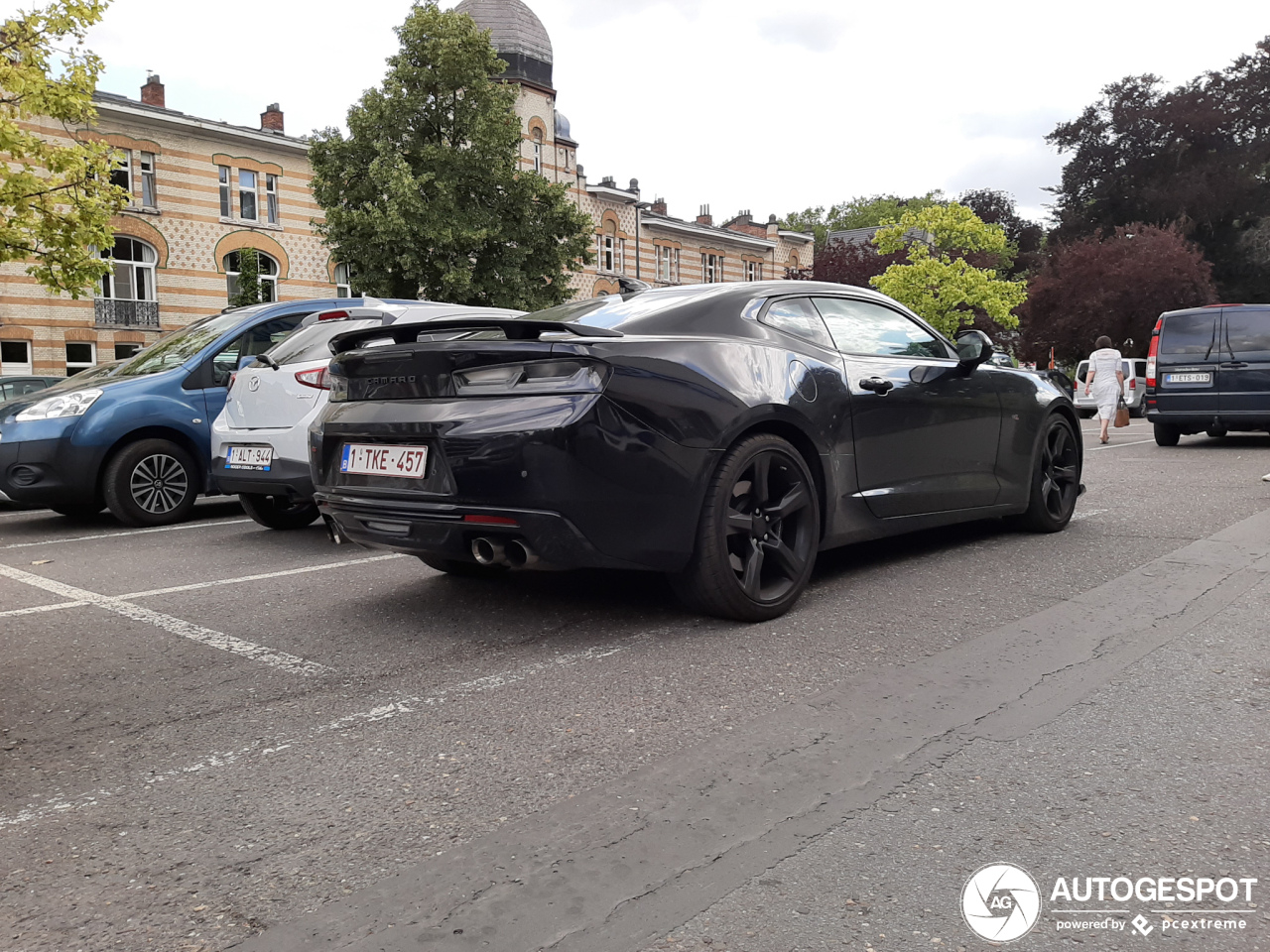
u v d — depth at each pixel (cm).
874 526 439
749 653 341
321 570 527
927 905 180
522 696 303
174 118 2633
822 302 451
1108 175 4488
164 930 179
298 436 598
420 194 2181
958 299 3262
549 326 348
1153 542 523
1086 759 243
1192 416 1235
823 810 219
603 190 3981
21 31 1059
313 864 202
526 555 335
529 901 185
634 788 233
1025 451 537
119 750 270
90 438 726
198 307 2727
